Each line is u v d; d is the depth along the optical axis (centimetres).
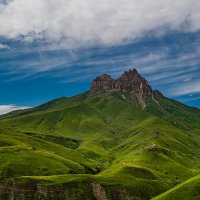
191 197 16612
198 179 17650
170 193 17325
